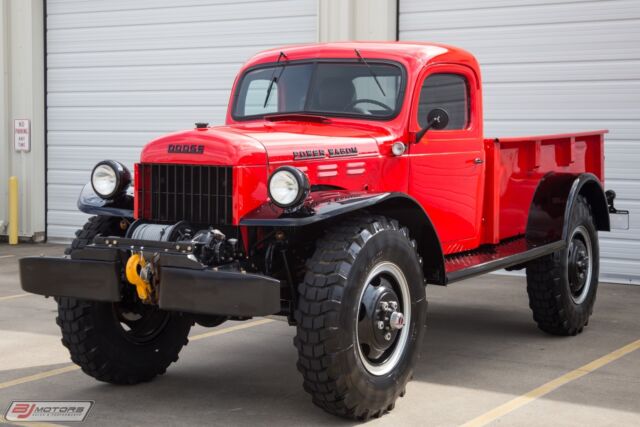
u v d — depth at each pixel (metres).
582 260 6.53
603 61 8.99
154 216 4.57
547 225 6.36
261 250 4.63
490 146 5.89
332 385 4.12
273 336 6.38
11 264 10.18
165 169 4.54
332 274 4.13
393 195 4.47
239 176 4.31
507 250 5.93
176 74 11.46
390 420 4.38
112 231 5.03
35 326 6.68
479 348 6.02
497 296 8.15
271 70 5.64
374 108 5.26
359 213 4.50
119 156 11.97
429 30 9.85
